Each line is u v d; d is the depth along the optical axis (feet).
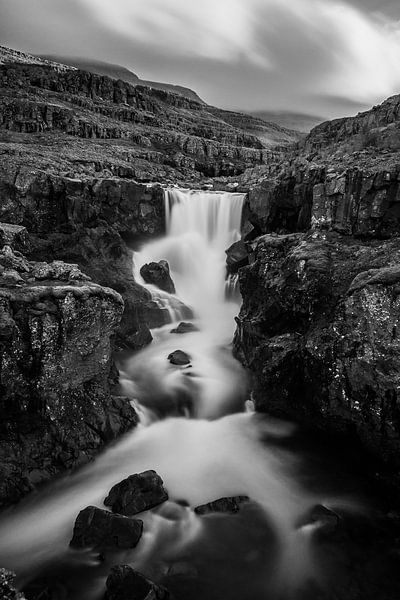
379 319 51.03
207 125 281.95
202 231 116.88
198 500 47.73
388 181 70.03
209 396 67.05
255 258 83.66
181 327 88.12
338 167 84.02
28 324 49.73
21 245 81.87
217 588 37.73
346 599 37.22
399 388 48.26
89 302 54.70
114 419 57.26
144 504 45.32
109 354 59.06
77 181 99.71
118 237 100.58
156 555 40.65
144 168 154.61
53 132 175.42
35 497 46.93
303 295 63.52
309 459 56.08
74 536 41.37
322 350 56.03
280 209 95.55
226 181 154.61
